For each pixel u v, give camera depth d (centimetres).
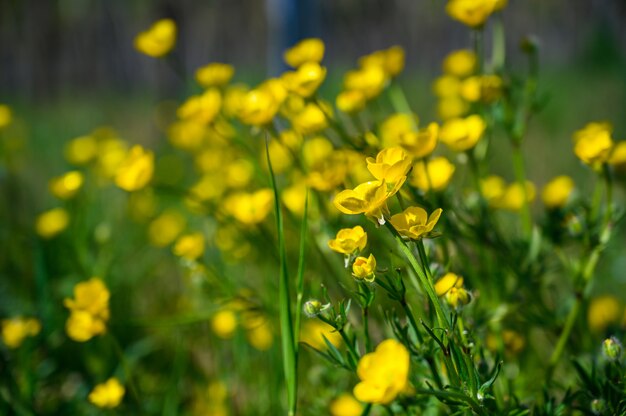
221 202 118
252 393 103
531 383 89
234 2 400
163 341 113
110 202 151
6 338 98
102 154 140
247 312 97
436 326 79
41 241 118
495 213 100
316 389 96
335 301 94
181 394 104
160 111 219
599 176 87
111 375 106
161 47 105
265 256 100
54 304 115
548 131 214
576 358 86
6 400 96
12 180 145
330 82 261
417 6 407
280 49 152
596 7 355
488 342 90
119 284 120
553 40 375
